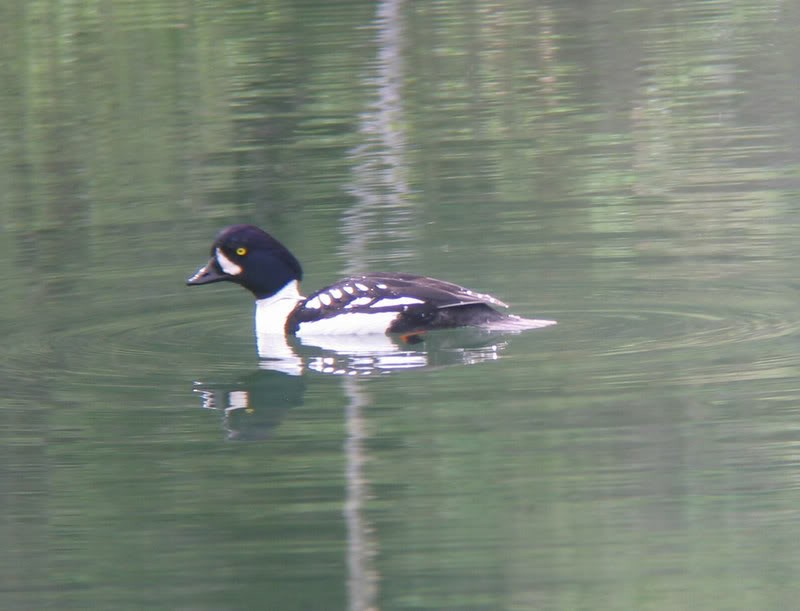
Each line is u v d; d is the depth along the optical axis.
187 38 30.45
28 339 14.71
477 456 11.25
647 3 33.88
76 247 18.36
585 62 28.64
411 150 22.97
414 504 10.51
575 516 10.24
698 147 22.27
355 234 18.41
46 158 23.22
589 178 20.83
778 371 12.67
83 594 9.54
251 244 14.73
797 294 15.03
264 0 33.06
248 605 9.32
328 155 22.69
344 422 12.09
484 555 9.84
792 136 22.55
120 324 15.21
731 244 17.12
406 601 9.25
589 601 9.18
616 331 14.11
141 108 26.17
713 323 14.23
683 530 9.99
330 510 10.52
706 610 8.96
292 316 14.66
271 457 11.43
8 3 32.19
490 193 20.12
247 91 26.97
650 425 11.64
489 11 33.56
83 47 29.78
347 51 29.55
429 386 12.78
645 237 17.61
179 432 12.03
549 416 11.93
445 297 14.23
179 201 20.39
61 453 11.62
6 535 10.34
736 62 27.94
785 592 9.15
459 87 27.02
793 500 10.35
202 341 14.55
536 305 15.14
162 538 10.23
